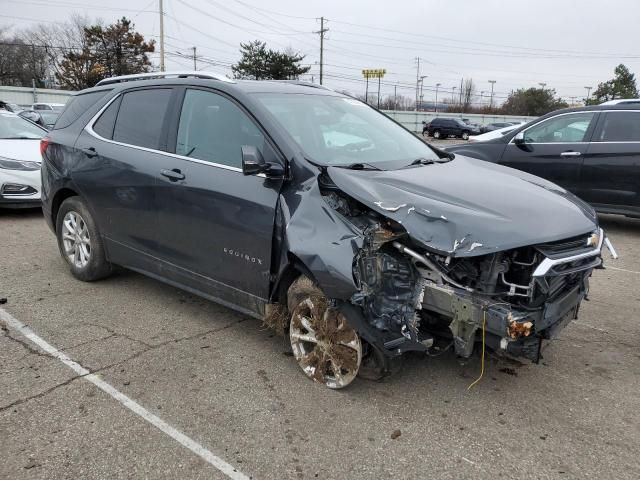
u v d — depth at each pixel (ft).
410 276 9.95
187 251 13.12
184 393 10.82
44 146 17.52
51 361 11.97
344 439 9.48
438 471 8.72
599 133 24.54
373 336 9.80
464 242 9.01
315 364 11.20
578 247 9.72
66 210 16.92
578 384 11.48
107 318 14.35
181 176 12.92
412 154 13.61
